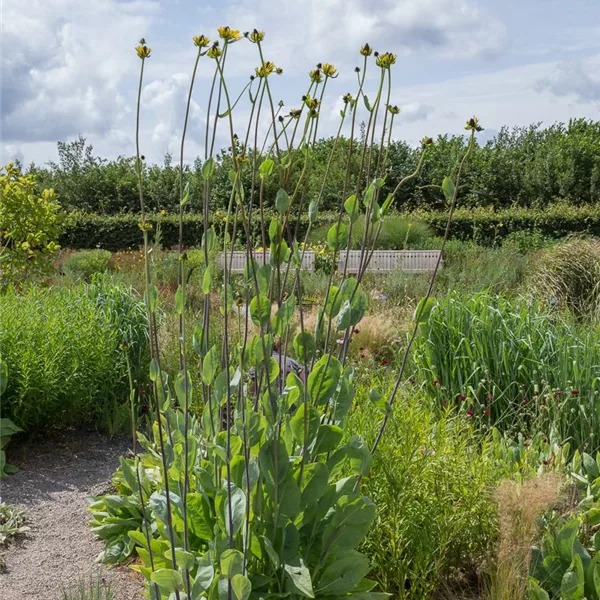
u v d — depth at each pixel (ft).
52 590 10.81
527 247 56.18
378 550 9.83
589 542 10.74
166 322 22.08
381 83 8.18
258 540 8.27
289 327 9.93
